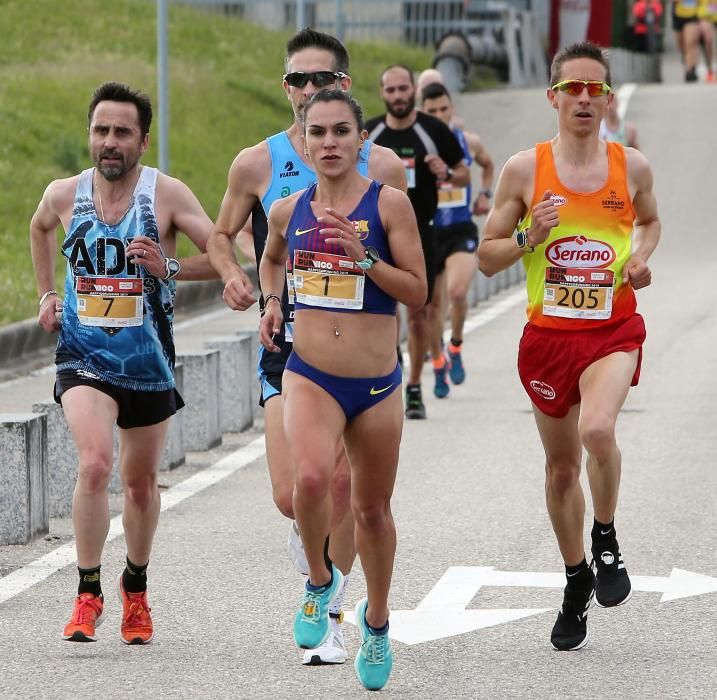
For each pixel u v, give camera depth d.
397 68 33.19
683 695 17.16
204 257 20.03
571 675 17.95
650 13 140.38
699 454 31.55
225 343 35.28
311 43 20.84
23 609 21.00
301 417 17.30
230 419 35.47
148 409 19.48
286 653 18.98
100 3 109.31
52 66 91.62
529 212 19.61
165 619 20.53
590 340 19.30
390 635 19.73
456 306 41.09
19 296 52.38
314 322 17.45
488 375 43.50
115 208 19.45
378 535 17.41
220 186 81.31
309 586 18.06
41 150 75.56
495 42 120.88
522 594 21.53
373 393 17.41
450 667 18.38
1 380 42.75
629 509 26.72
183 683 17.78
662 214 84.19
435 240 36.44
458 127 39.91
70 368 19.47
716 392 39.28
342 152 17.28
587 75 19.20
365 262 17.06
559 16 127.12
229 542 24.80
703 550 23.84
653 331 50.16
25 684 17.75
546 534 25.08
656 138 98.62
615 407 18.84
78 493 19.09
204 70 100.94
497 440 33.62
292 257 17.67
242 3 121.81
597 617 20.42
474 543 24.52
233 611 20.86
